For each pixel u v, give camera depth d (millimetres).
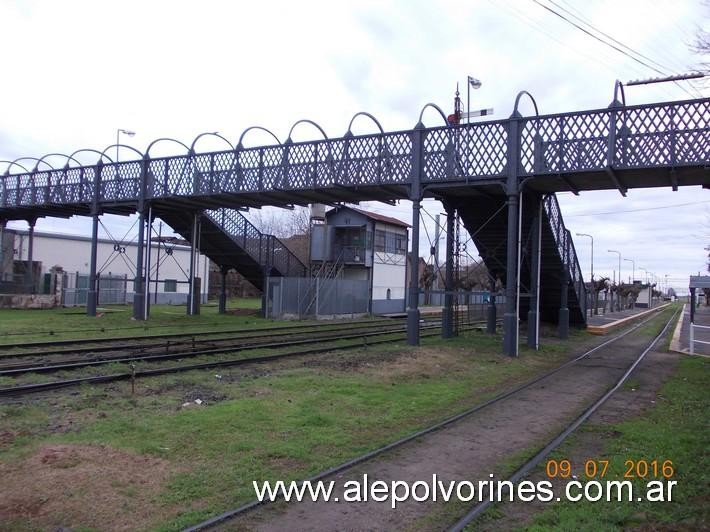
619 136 14969
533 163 16281
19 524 4559
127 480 5527
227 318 29297
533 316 19484
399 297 42500
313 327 25656
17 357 13117
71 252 40906
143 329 21625
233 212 30562
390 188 19422
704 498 5188
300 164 20406
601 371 14820
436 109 17797
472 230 21578
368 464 6367
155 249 44938
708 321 47781
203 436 7074
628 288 87000
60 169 28641
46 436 6902
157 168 25141
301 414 8398
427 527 4777
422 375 12883
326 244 37688
